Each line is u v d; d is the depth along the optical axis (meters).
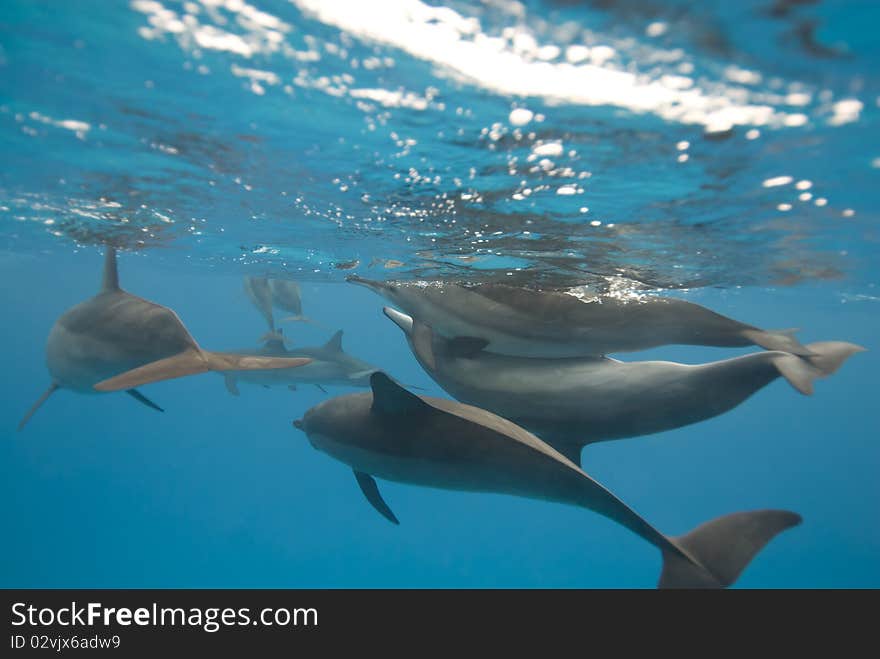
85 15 3.52
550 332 7.28
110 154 5.99
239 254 11.75
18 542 34.41
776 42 3.19
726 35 3.18
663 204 6.25
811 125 4.18
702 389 6.23
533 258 8.67
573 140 4.77
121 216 8.96
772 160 4.89
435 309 7.91
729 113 4.09
